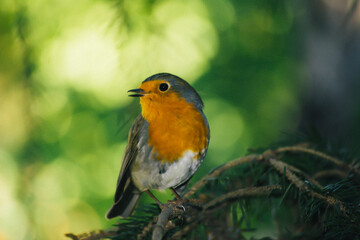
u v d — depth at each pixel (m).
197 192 6.16
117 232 5.46
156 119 7.13
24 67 7.57
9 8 7.80
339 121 9.24
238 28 11.11
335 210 4.63
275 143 6.37
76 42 8.70
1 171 7.55
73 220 11.61
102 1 8.38
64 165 11.74
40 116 7.65
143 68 7.42
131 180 7.82
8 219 7.11
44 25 8.08
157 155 7.11
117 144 12.73
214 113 12.61
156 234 4.32
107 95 11.45
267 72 12.00
